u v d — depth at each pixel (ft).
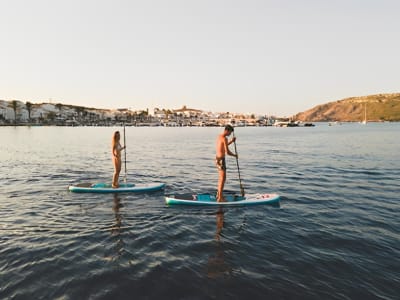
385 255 21.33
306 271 18.95
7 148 116.57
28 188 43.37
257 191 42.88
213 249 22.33
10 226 26.96
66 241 23.58
